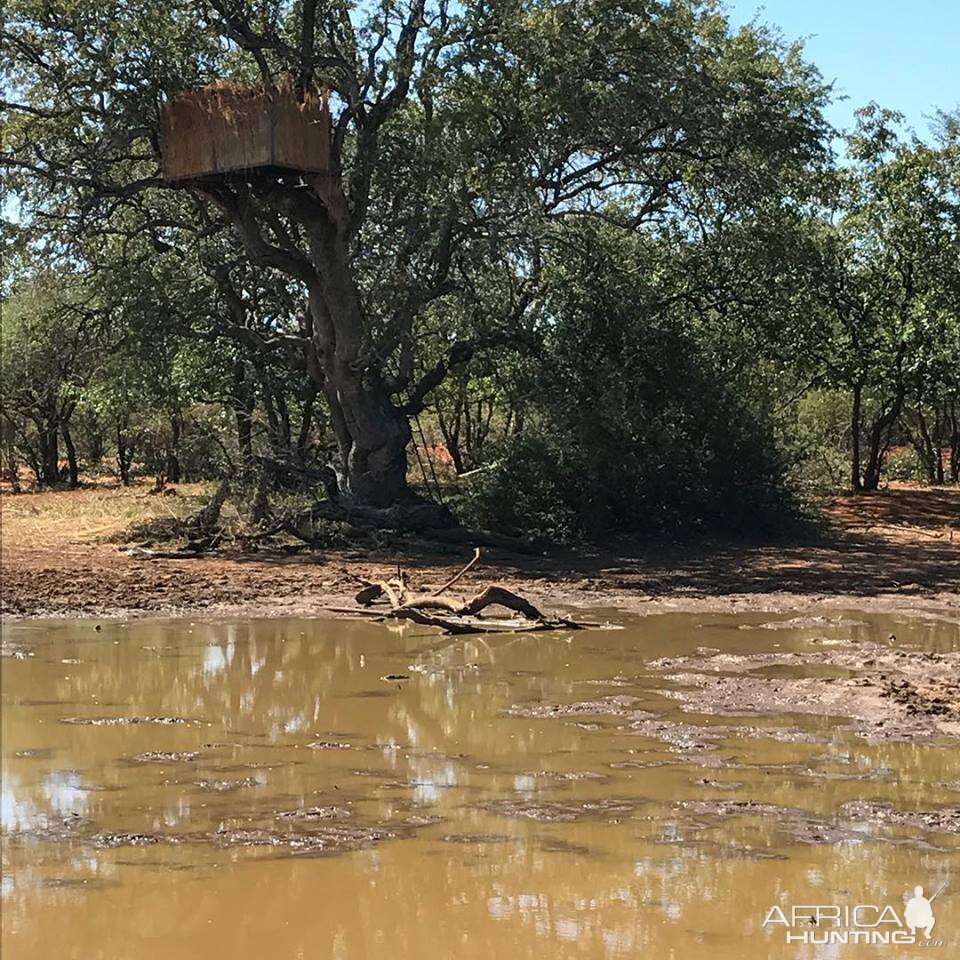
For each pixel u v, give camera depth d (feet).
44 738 29.81
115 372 83.66
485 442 129.08
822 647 43.34
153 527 80.59
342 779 26.16
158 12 72.54
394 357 92.38
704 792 25.17
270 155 70.03
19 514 106.52
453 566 69.10
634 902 18.95
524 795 24.91
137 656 41.27
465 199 73.00
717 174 85.61
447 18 74.64
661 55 77.92
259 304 93.20
